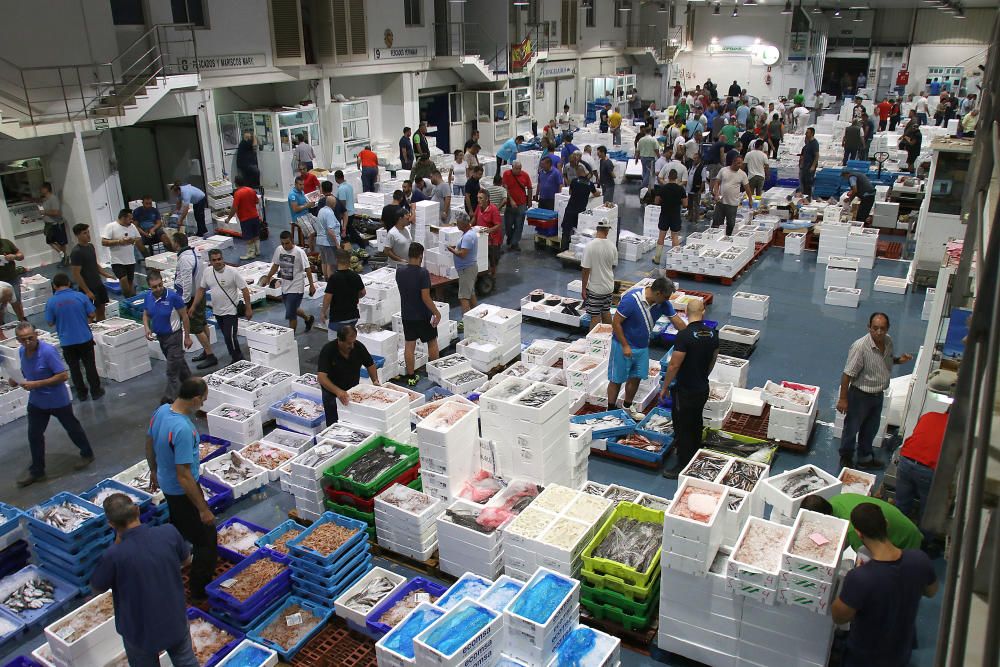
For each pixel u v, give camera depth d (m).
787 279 12.46
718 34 39.22
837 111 34.78
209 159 16.33
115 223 11.07
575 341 9.50
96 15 13.38
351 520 5.68
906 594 3.79
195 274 9.13
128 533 4.23
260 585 5.29
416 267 8.29
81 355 8.50
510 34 25.09
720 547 4.80
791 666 4.43
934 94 32.66
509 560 5.30
